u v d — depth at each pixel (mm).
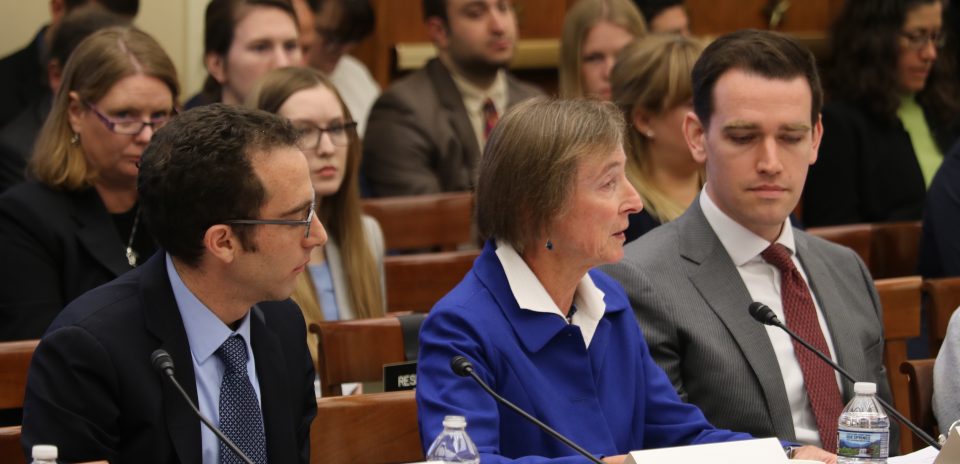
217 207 3748
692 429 4398
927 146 9023
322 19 9281
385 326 5301
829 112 8820
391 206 7879
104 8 8680
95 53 5711
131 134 5711
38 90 8664
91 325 3762
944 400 4820
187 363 3836
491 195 4195
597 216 4098
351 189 6328
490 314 4145
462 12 8656
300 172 3832
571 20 8562
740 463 3502
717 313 4852
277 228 3795
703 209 5035
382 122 8617
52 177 5668
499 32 8688
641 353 4480
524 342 4141
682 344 4832
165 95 5805
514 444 4094
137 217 5910
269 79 6363
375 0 11352
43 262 5609
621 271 4914
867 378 5023
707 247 4969
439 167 8570
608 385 4309
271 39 7652
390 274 6684
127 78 5699
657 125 6117
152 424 3748
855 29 8922
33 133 7414
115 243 5707
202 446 3811
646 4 9602
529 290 4176
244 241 3777
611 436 4199
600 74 8500
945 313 5730
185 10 10016
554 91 11828
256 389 4012
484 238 4297
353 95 9859
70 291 5617
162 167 3766
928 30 8797
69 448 3658
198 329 3889
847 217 8750
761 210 4855
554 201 4090
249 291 3875
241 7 7652
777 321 4414
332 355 5215
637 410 4395
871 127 8820
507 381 4102
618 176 4141
